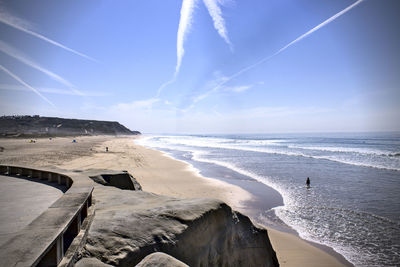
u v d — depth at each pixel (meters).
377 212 10.56
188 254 3.71
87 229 3.00
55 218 2.24
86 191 3.56
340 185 15.65
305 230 8.88
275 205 11.67
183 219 3.96
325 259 7.00
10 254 1.49
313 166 23.81
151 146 59.84
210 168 22.83
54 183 6.48
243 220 5.46
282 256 7.15
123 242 3.08
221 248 4.51
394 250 7.44
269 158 30.86
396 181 16.67
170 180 16.78
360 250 7.47
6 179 7.17
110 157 28.50
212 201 4.87
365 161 26.97
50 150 34.91
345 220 9.75
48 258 1.93
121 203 4.60
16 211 3.92
